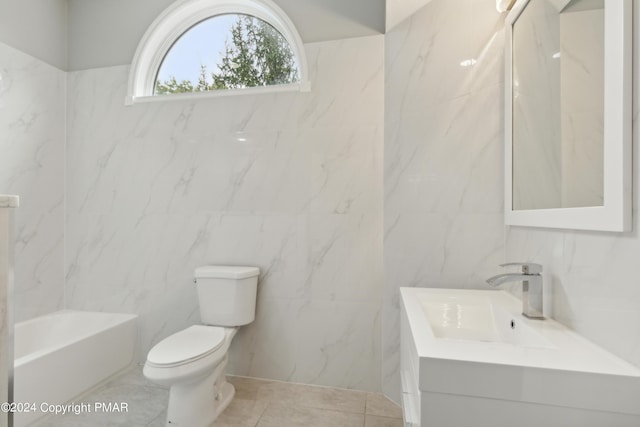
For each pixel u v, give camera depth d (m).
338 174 2.04
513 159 1.46
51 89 2.38
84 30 2.47
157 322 2.31
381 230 1.99
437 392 0.75
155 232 2.32
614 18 0.76
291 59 2.23
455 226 1.69
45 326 2.25
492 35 1.60
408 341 1.16
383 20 2.00
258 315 2.14
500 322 1.25
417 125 1.78
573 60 0.96
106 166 2.40
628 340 0.74
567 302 1.01
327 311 2.05
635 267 0.72
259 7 2.23
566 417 0.70
